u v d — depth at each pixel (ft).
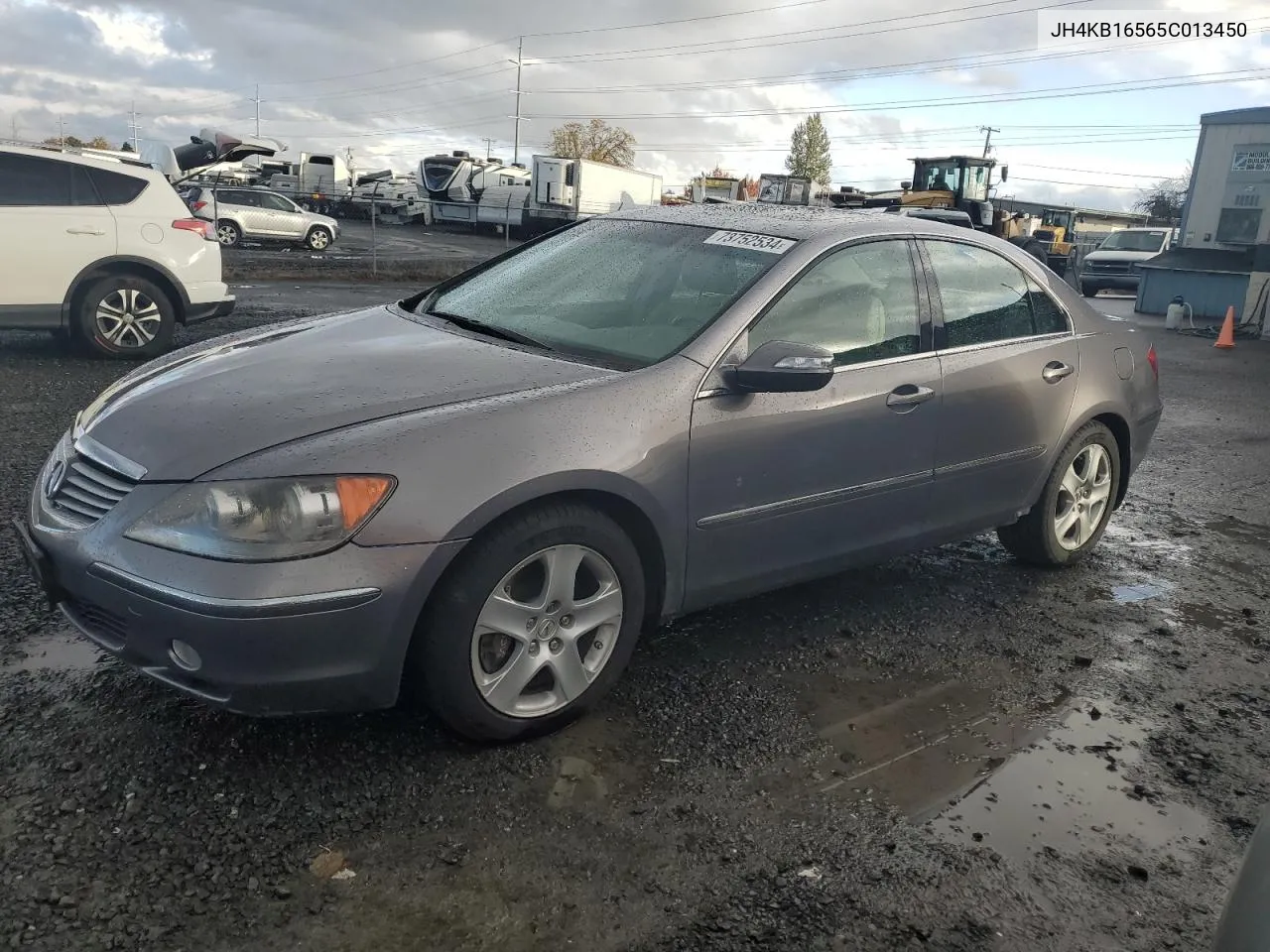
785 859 8.53
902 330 12.59
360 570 8.51
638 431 9.98
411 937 7.41
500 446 9.18
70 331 27.50
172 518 8.55
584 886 8.05
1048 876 8.54
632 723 10.48
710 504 10.71
